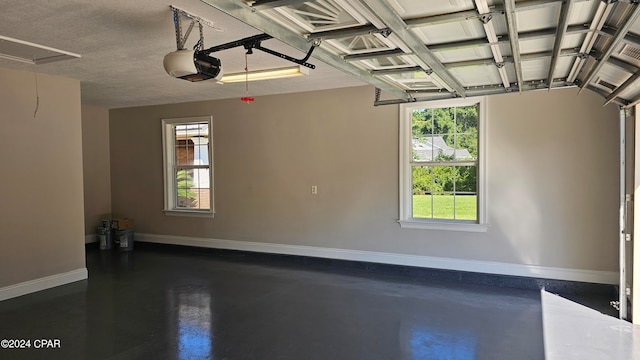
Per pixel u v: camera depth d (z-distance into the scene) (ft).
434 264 16.76
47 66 14.48
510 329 11.43
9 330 11.73
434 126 16.94
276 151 19.99
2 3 9.02
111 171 24.79
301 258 19.56
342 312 12.93
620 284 12.10
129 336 11.24
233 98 20.88
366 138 17.93
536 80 11.66
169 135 23.11
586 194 14.38
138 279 16.97
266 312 12.99
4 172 14.61
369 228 18.01
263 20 6.97
